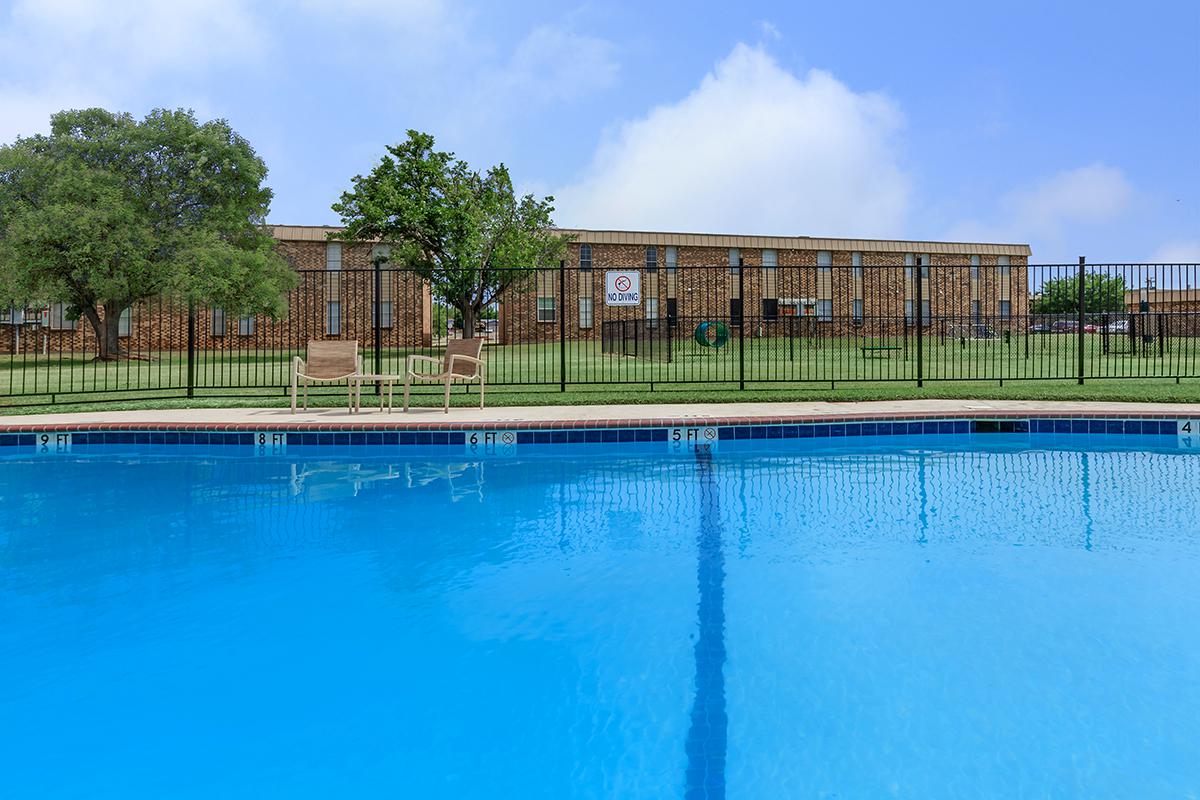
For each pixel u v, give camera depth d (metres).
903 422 7.36
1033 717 1.93
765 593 2.95
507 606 2.82
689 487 5.17
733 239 34.62
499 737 1.87
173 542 3.74
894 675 2.18
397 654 2.38
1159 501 4.59
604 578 3.16
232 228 23.17
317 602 2.87
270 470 5.89
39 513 4.36
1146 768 1.68
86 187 20.06
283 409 8.48
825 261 35.50
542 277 31.23
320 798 1.61
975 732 1.86
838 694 2.07
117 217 20.19
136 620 2.67
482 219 24.11
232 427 7.03
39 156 20.91
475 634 2.54
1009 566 3.26
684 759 1.76
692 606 2.81
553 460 6.34
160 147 22.66
